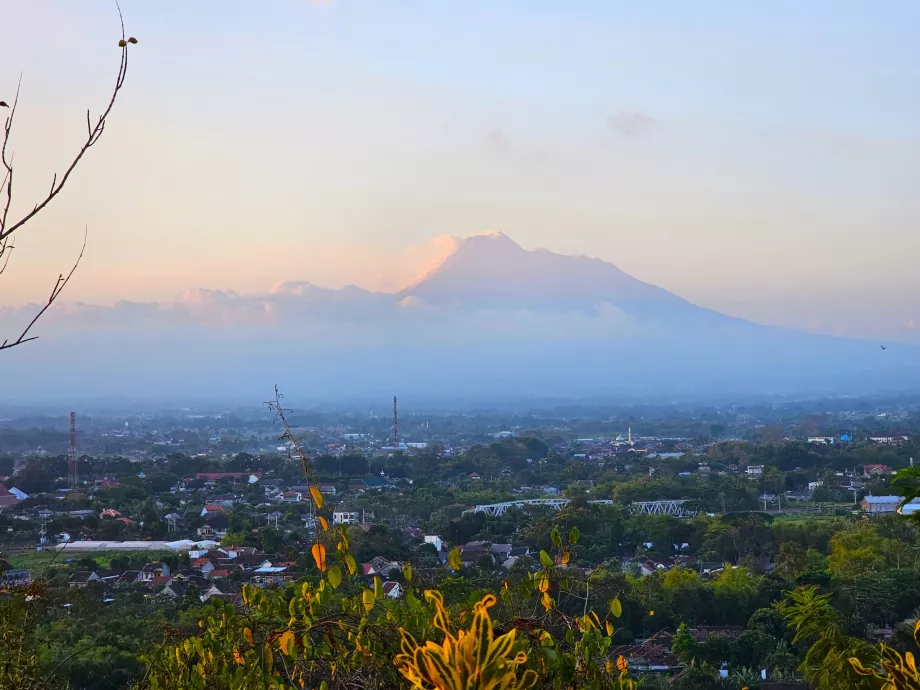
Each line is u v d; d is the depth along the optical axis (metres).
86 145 3.57
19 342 3.57
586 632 4.05
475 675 2.36
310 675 4.41
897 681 2.74
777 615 23.59
